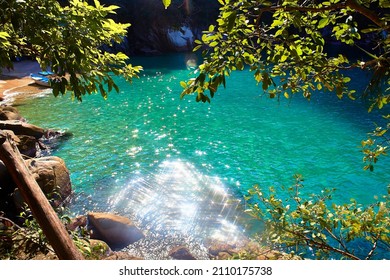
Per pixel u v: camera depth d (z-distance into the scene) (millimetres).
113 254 8445
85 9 4363
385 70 3193
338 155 15023
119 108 22531
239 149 15906
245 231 9891
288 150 15703
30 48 5168
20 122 16547
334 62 3977
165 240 9594
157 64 40531
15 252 6727
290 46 3338
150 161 14633
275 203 5191
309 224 4879
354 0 2855
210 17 50781
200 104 23453
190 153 15492
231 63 3127
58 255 4418
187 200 11625
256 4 2938
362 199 11547
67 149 15742
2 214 9531
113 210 11047
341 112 21031
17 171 4863
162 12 47781
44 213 4582
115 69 5121
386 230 4598
